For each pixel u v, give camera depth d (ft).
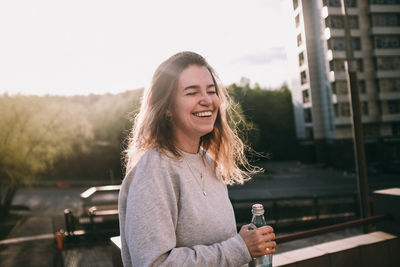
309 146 141.79
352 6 130.52
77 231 37.50
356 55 129.90
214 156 4.24
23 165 89.25
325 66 118.21
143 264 2.53
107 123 130.62
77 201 103.76
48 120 92.07
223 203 3.41
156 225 2.63
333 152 125.49
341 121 119.44
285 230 46.39
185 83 3.15
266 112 164.66
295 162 156.35
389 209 7.47
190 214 2.96
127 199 2.83
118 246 4.19
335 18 100.01
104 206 41.45
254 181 114.93
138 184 2.79
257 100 164.04
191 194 3.05
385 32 129.70
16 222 75.92
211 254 2.69
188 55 3.29
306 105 136.56
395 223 7.32
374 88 130.11
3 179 88.22
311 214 54.29
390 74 129.39
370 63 130.82
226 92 4.45
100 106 130.00
